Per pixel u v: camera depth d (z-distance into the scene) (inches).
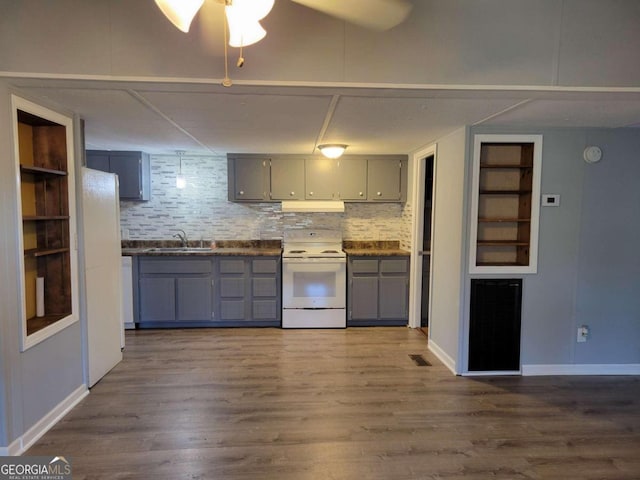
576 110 102.0
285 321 179.5
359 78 78.2
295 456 86.5
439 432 96.1
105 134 139.2
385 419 102.0
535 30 79.3
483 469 82.5
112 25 74.5
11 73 74.9
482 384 123.0
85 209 114.6
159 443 90.9
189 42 75.2
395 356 146.2
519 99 89.4
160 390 117.6
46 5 73.7
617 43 80.2
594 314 129.6
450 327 134.6
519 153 130.7
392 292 181.5
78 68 75.3
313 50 77.1
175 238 200.4
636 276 129.1
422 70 78.9
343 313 179.9
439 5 77.9
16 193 86.4
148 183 193.0
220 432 95.5
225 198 199.8
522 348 129.7
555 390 119.0
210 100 93.0
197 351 150.3
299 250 193.3
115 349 135.3
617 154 126.0
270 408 107.3
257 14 52.0
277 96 89.0
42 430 94.7
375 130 128.7
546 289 128.3
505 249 133.3
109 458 85.4
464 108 100.0
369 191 189.9
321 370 133.0
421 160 173.9
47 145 105.0
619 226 127.6
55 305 107.9
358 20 77.1
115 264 135.3
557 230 126.7
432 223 151.6
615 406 109.7
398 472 81.6
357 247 202.8
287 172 187.5
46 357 96.7
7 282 83.9
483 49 79.1
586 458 86.4
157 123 120.1
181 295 176.7
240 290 178.5
